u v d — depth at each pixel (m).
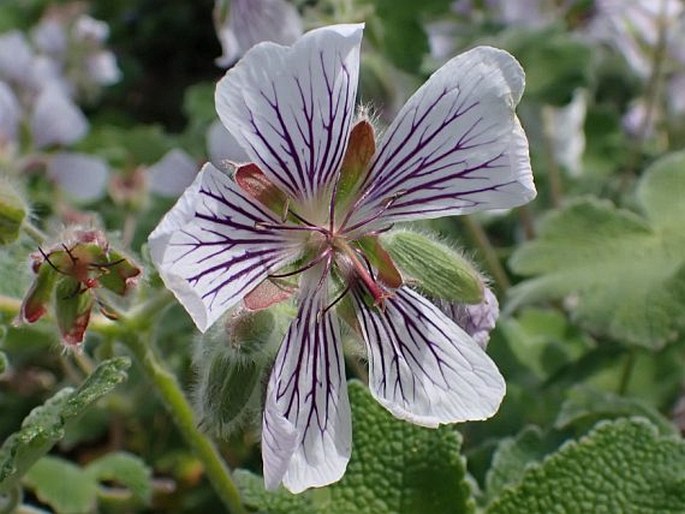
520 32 0.17
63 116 0.18
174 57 0.30
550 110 0.18
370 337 0.08
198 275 0.07
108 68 0.24
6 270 0.11
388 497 0.10
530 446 0.12
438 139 0.08
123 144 0.22
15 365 0.17
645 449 0.10
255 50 0.07
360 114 0.09
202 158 0.19
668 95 0.19
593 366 0.14
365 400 0.10
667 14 0.18
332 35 0.07
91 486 0.14
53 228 0.11
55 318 0.09
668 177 0.14
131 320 0.10
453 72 0.08
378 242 0.08
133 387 0.16
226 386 0.08
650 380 0.14
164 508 0.16
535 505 0.10
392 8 0.15
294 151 0.08
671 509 0.09
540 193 0.19
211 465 0.10
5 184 0.10
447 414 0.08
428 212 0.08
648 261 0.13
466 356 0.08
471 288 0.08
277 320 0.08
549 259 0.14
